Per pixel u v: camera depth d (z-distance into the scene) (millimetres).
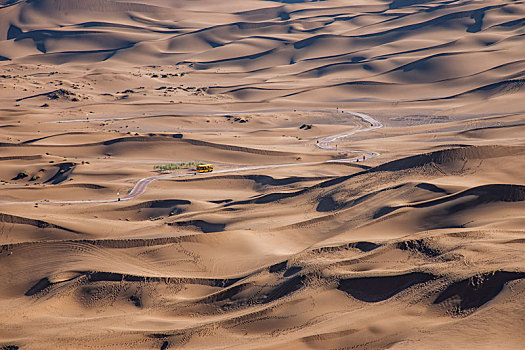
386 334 196750
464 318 198125
